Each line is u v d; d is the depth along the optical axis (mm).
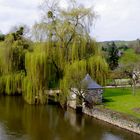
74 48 52562
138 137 35719
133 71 70812
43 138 36094
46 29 54219
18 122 43438
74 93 50156
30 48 65188
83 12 53719
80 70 50438
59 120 44500
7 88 64125
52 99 59125
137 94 61219
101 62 53031
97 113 45125
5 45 64500
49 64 54594
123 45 156000
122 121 39531
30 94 55031
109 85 74938
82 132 38219
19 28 67438
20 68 64750
